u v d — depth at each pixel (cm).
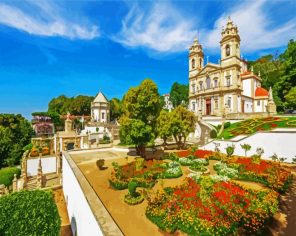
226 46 4512
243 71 5322
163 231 812
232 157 2036
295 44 3544
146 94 1939
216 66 4628
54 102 7669
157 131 2089
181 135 2878
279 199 1089
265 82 5859
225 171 1538
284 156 2106
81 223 899
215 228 750
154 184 1338
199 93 5031
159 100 2008
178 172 1518
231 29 4384
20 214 698
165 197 1020
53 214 790
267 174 1406
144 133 1891
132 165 1666
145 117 1978
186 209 874
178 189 1119
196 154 2219
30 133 3969
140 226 858
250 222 782
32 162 2625
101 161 1708
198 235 741
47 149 3244
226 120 3862
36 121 4969
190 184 1188
